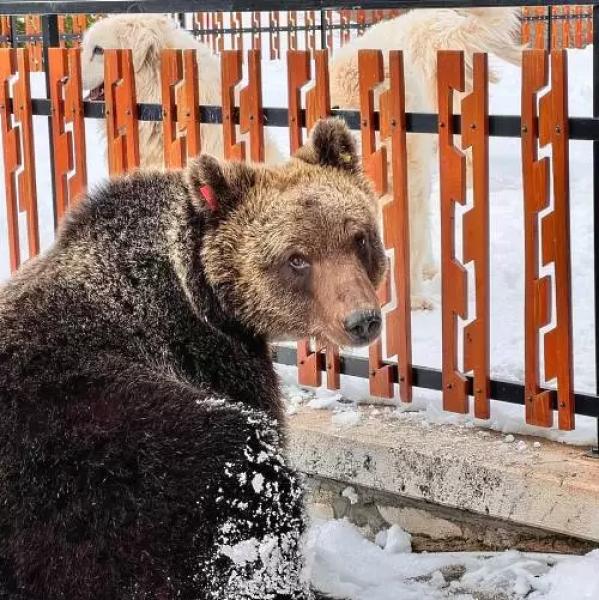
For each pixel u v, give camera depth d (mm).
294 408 3455
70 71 4090
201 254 2623
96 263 2559
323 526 3193
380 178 3365
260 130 3562
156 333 2557
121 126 3982
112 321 2500
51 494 2232
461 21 4914
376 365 3434
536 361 3100
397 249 3338
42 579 2248
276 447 2426
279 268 2611
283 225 2611
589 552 2877
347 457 3225
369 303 2551
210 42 11305
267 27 11797
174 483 2258
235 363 2695
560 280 3002
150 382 2365
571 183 6121
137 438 2260
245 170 2688
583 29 11461
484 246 3152
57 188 4227
